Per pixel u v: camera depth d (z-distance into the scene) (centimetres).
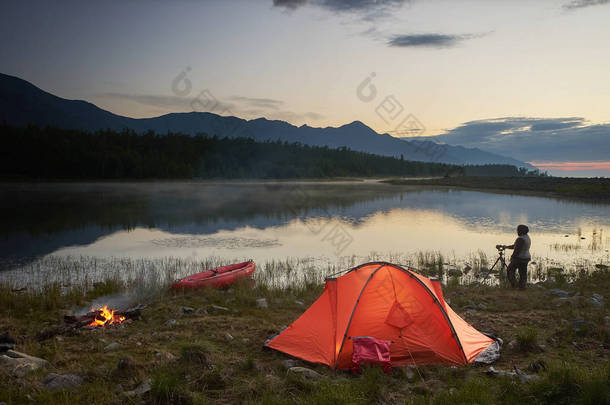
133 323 805
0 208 4284
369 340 594
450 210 3981
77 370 542
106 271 1520
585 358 582
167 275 1338
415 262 1662
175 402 452
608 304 880
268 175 13775
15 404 441
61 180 10800
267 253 1950
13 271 1534
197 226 2978
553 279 1248
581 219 3175
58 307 973
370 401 468
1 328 781
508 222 3084
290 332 663
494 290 1086
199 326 768
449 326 620
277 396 469
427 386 517
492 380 524
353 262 1689
